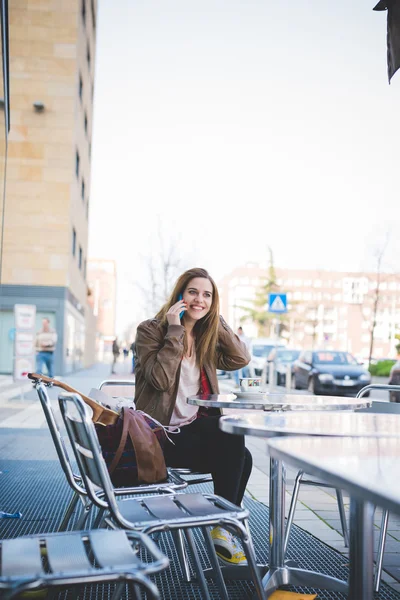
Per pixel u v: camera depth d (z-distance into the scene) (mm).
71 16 27641
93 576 1669
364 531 2369
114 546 1958
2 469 6805
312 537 4430
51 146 27172
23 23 27344
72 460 7434
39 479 6305
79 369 38812
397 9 3775
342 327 112188
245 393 3684
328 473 1572
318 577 3395
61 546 1960
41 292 26672
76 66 27609
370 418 2793
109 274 123375
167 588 3414
